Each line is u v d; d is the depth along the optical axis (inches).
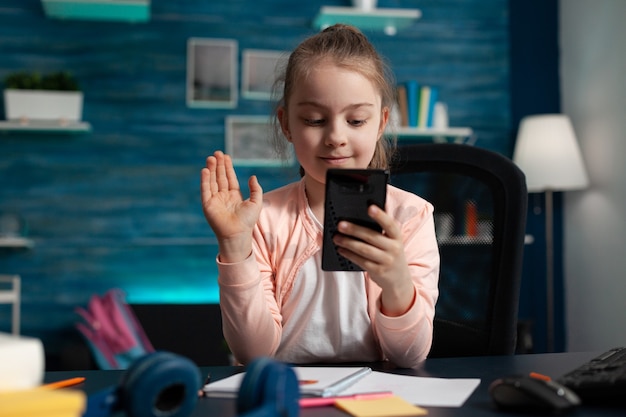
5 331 141.0
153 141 145.7
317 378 34.0
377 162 54.6
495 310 54.0
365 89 44.7
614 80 139.1
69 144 143.1
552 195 157.6
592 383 29.2
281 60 58.9
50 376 38.2
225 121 147.8
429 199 58.6
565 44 156.4
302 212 49.7
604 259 143.0
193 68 146.8
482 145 156.0
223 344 112.6
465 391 31.9
